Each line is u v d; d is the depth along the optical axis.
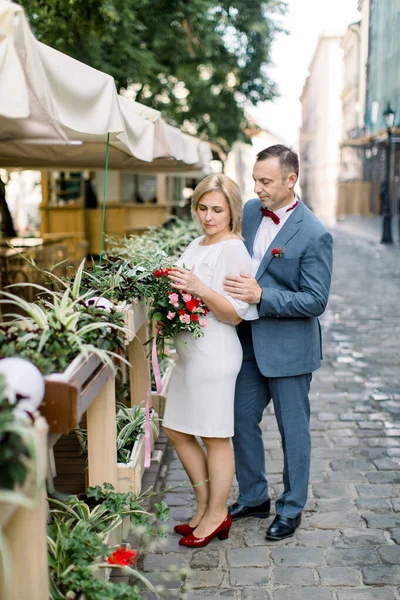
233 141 14.18
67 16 6.45
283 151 2.93
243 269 2.92
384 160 31.77
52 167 8.16
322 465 4.04
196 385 2.93
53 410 1.92
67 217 12.52
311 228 3.02
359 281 12.04
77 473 3.75
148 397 3.16
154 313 2.90
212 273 2.90
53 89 2.56
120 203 12.80
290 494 3.19
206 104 13.38
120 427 3.41
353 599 2.67
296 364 3.07
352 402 5.30
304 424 3.16
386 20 23.50
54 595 2.15
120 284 3.05
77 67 2.74
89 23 6.43
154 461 4.05
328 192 43.66
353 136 34.66
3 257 8.09
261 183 2.95
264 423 4.88
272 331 3.07
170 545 3.12
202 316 2.91
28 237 10.12
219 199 2.88
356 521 3.33
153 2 8.76
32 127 4.11
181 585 2.78
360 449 4.29
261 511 3.39
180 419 3.00
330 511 3.44
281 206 3.07
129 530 2.86
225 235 2.96
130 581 2.81
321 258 2.99
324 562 2.95
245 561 2.97
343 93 39.25
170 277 2.80
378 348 7.13
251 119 15.78
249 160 37.91
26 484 1.68
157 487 3.78
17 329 2.20
